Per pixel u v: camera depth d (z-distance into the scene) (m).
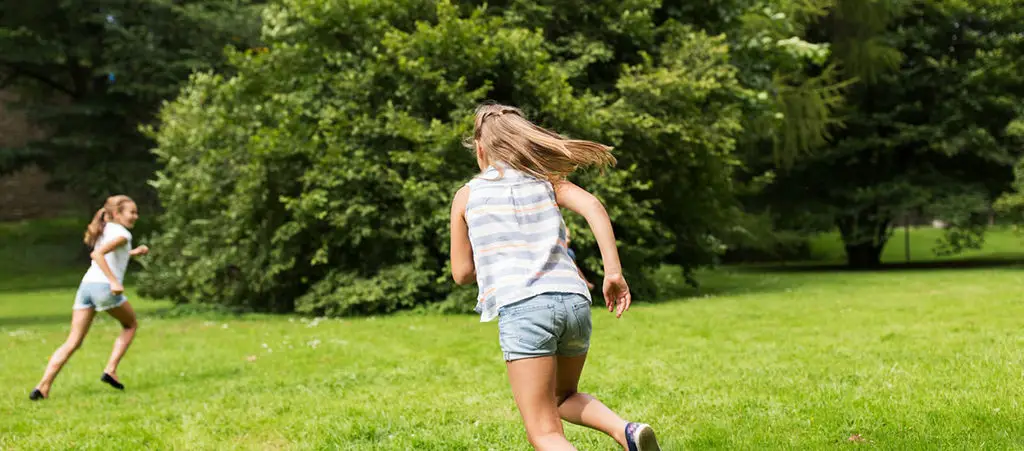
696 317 10.95
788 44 16.89
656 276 16.78
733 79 15.05
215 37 26.48
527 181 3.23
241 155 14.45
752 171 26.38
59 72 29.19
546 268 3.09
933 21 26.27
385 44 13.31
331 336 10.14
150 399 6.43
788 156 24.45
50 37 26.80
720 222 17.36
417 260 13.46
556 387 3.35
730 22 16.34
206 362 8.27
